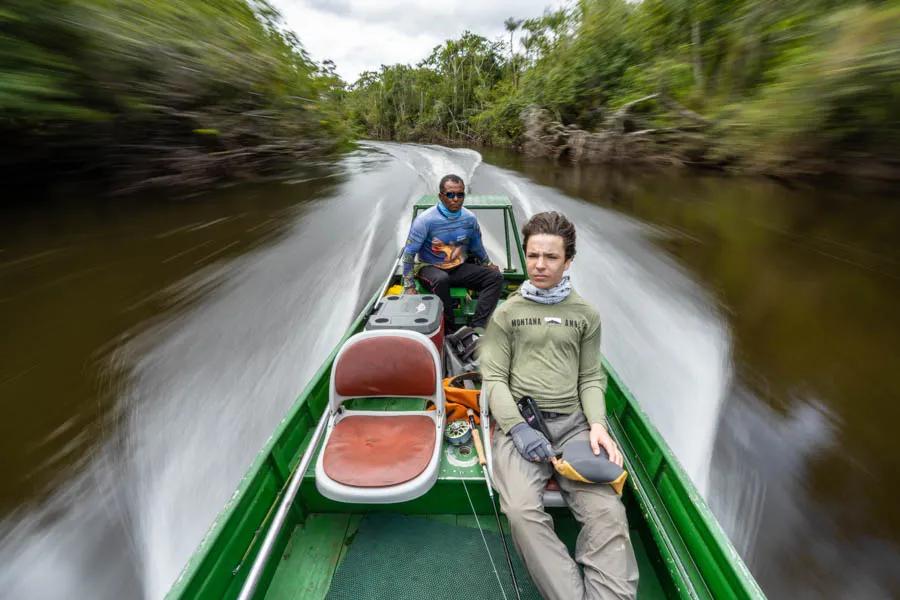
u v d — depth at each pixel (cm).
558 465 184
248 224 988
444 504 229
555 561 168
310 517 232
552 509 218
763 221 953
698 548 181
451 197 366
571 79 2216
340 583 203
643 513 203
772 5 1301
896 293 620
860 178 1019
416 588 201
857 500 326
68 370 477
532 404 206
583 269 751
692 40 1616
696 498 184
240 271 731
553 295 204
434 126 5541
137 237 874
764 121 1184
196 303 629
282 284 689
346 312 610
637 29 1902
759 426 395
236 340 537
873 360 477
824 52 991
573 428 205
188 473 361
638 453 247
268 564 201
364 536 222
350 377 234
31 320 577
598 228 1005
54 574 289
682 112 1611
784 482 342
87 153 1004
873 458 359
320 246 865
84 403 429
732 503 327
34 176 988
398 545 218
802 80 1045
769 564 287
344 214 1108
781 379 453
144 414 416
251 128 1433
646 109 1838
